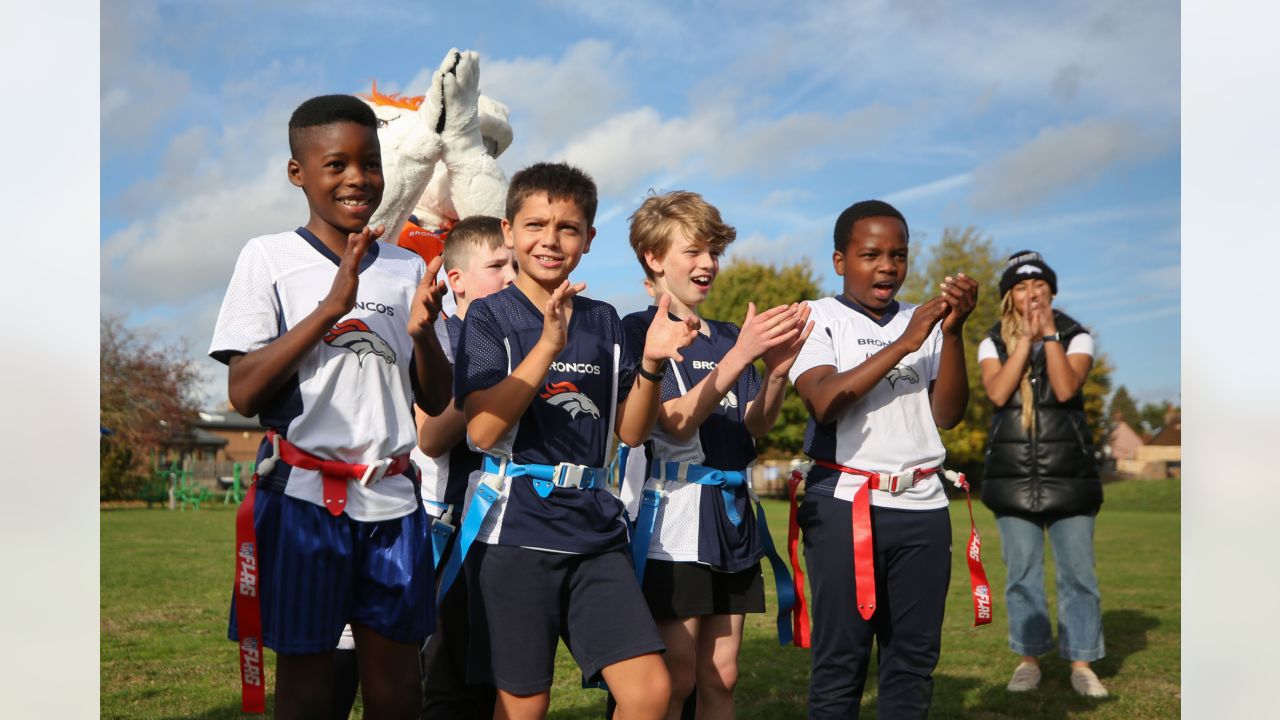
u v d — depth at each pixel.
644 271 3.73
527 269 3.03
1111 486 36.72
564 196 3.00
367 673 2.74
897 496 3.54
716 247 3.60
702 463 3.45
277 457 2.63
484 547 2.87
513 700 2.80
